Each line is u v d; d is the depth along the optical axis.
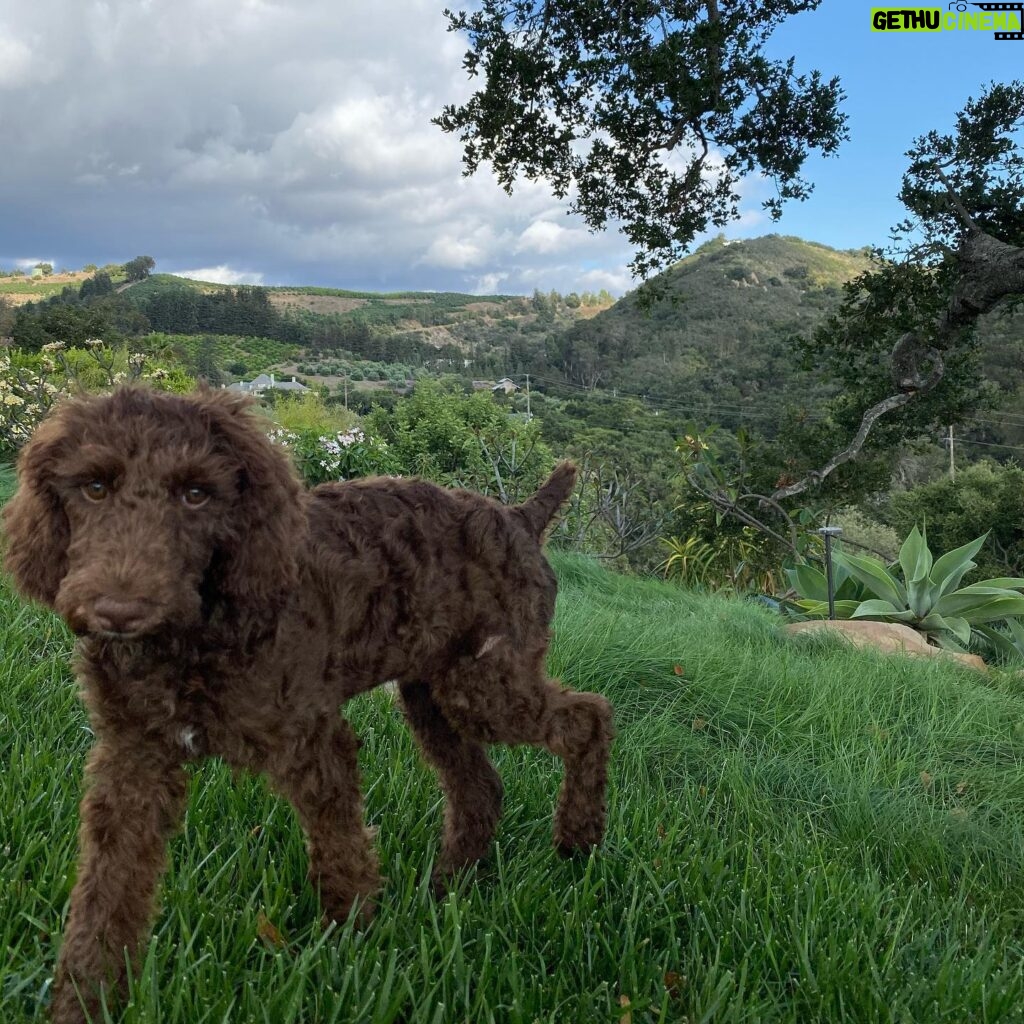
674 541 5.20
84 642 0.77
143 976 0.72
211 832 1.07
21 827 0.97
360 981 0.80
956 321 5.30
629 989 0.88
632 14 4.86
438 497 1.04
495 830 1.16
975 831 1.34
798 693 1.77
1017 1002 0.91
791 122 5.09
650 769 1.46
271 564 0.78
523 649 1.07
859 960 0.94
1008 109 5.26
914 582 3.06
